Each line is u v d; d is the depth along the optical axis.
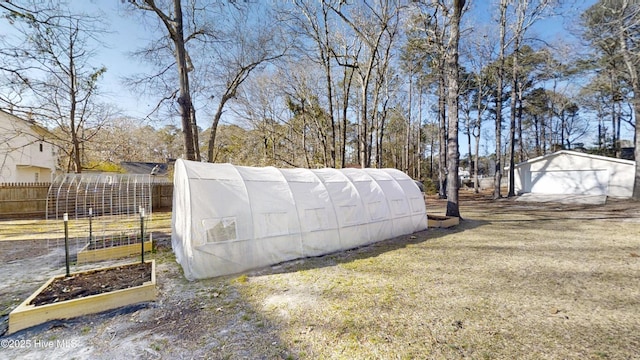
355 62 14.64
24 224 10.19
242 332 2.96
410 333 2.87
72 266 5.43
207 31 11.71
